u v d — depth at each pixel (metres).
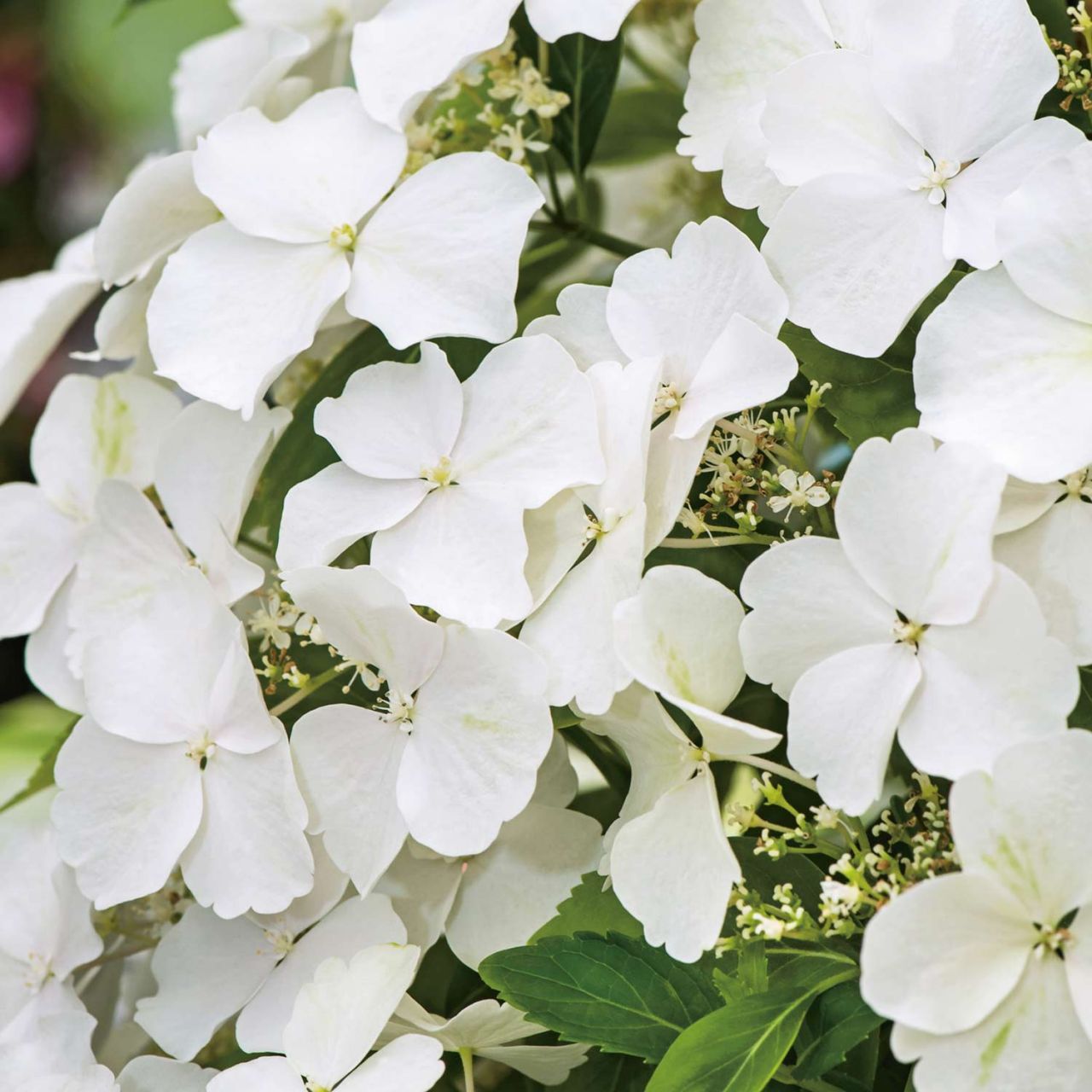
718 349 0.65
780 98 0.66
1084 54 0.67
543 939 0.65
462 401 0.66
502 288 0.66
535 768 0.65
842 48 0.67
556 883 0.67
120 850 0.67
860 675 0.63
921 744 0.63
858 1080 0.65
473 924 0.68
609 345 0.67
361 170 0.68
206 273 0.68
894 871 0.63
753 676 0.64
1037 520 0.64
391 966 0.66
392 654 0.66
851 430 0.66
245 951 0.68
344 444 0.66
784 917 0.64
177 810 0.67
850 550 0.63
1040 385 0.63
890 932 0.61
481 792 0.65
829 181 0.65
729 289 0.66
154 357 0.68
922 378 0.64
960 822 0.62
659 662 0.64
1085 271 0.63
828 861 0.68
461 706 0.65
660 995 0.65
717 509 0.66
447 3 0.68
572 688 0.65
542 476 0.65
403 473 0.66
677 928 0.64
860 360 0.66
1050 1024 0.62
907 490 0.63
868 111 0.65
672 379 0.66
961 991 0.62
